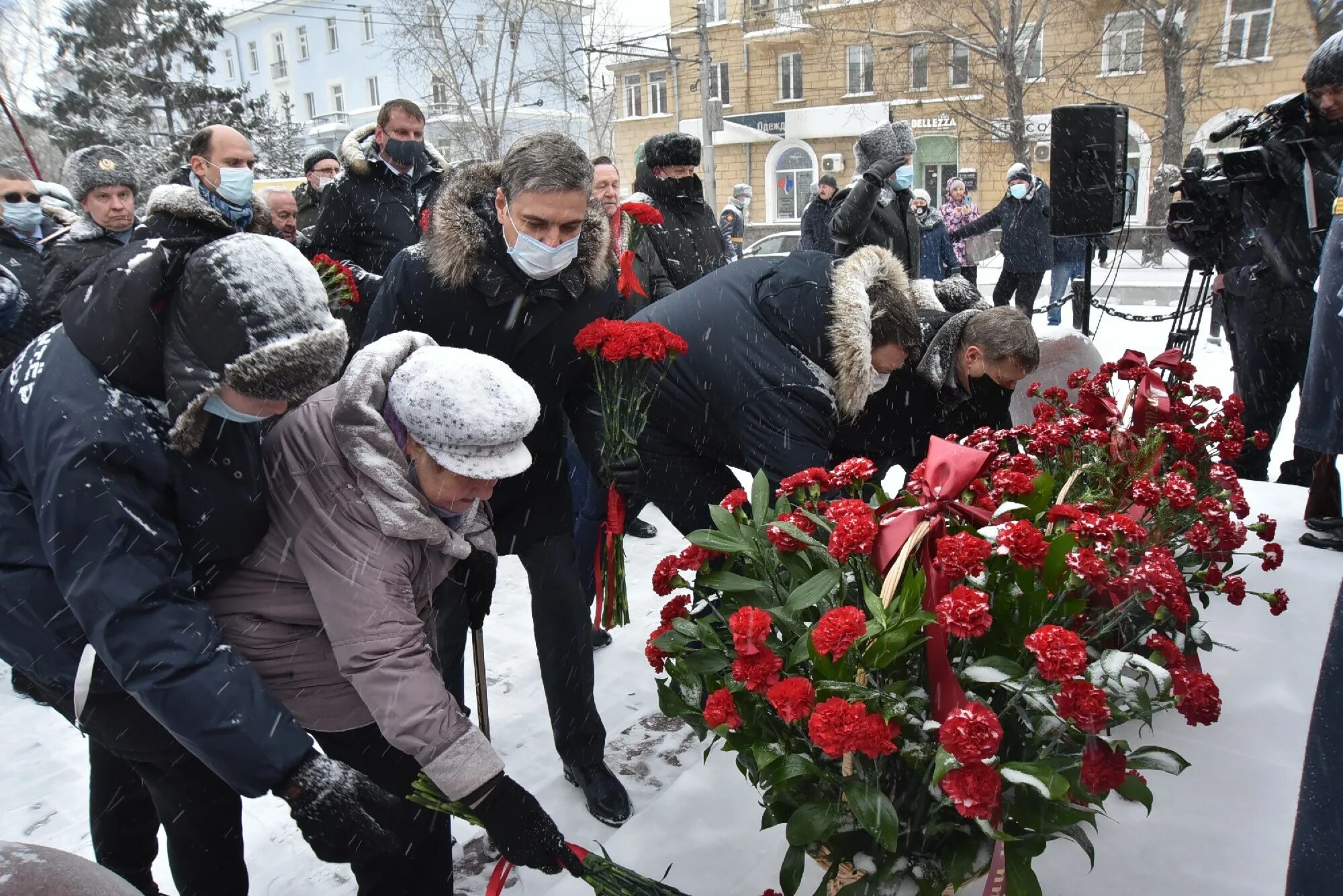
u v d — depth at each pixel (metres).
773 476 2.26
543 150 2.02
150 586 1.38
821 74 26.23
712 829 1.95
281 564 1.58
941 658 1.39
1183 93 18.67
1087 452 2.23
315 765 1.45
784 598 1.62
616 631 3.48
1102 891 1.67
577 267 2.29
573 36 29.05
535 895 2.13
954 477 1.46
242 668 1.45
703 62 23.78
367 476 1.51
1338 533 3.15
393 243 4.11
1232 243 4.04
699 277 4.21
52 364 1.41
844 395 2.21
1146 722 1.50
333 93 36.25
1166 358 2.63
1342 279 2.86
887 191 4.95
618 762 2.65
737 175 28.86
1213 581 1.94
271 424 1.68
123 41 23.05
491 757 1.53
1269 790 1.92
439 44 29.36
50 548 1.34
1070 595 1.57
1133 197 7.13
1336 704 1.24
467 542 1.71
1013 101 20.05
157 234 1.48
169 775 1.68
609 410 2.34
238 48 38.16
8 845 1.05
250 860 2.32
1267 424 3.94
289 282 1.36
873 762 1.43
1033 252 8.98
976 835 1.42
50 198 4.77
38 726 3.04
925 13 21.27
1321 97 3.31
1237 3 18.94
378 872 1.79
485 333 2.24
